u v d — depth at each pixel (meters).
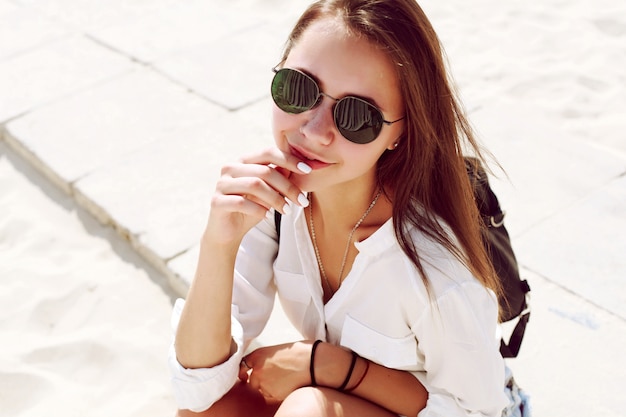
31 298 2.97
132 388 2.58
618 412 2.30
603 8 4.95
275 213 1.81
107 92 4.25
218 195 1.59
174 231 3.16
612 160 3.43
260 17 5.02
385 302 1.64
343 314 1.74
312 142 1.45
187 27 4.91
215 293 1.68
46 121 4.02
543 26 4.79
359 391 1.71
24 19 5.15
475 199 1.77
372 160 1.48
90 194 3.42
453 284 1.54
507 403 1.72
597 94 4.11
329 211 1.68
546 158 3.47
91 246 3.26
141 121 3.97
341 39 1.39
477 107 3.93
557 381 2.41
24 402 2.53
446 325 1.56
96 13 5.18
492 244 1.83
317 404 1.65
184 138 3.81
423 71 1.41
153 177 3.52
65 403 2.51
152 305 2.94
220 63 4.46
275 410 1.82
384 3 1.38
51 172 3.64
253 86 4.22
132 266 3.13
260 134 3.81
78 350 2.71
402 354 1.67
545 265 2.86
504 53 4.53
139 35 4.84
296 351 1.74
